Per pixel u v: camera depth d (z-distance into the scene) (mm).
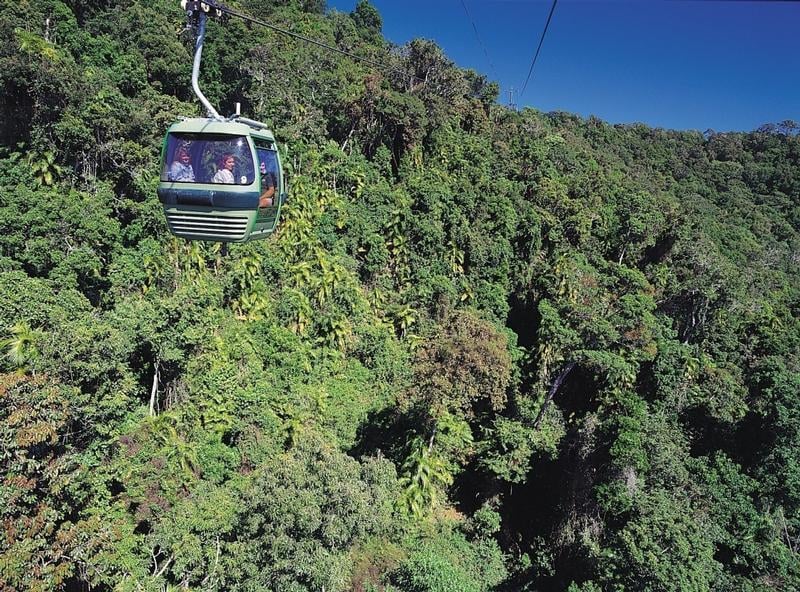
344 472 20594
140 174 34500
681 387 34719
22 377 16266
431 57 60375
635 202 51844
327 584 18906
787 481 28953
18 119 31656
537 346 37406
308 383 33438
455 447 30734
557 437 32188
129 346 24172
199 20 9273
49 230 28625
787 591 23656
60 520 17438
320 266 39750
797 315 45312
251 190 9414
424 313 42062
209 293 31625
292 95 49094
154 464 23078
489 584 26703
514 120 74250
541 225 48719
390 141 53562
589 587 23188
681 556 22125
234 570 18406
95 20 43719
